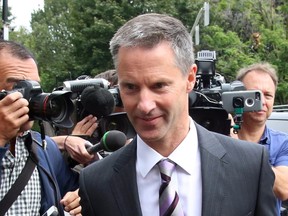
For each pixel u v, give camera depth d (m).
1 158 2.15
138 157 1.99
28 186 2.32
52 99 2.16
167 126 1.84
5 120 2.09
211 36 19.70
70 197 2.55
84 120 2.92
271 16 18.56
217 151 1.98
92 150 2.65
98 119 2.95
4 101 2.09
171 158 1.93
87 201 2.06
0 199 2.25
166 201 1.87
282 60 16.80
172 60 1.79
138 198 1.95
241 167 1.97
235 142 2.05
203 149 1.97
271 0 19.45
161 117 1.83
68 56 24.58
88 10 22.66
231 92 2.94
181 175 1.94
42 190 2.39
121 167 2.02
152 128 1.83
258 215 1.97
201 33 19.59
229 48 17.36
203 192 1.90
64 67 24.11
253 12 19.31
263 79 3.23
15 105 2.09
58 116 2.21
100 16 22.83
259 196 1.97
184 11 21.98
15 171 2.31
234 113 2.98
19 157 2.33
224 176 1.93
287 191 2.85
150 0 21.80
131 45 1.77
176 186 1.92
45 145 2.44
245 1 19.44
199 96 3.01
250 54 17.45
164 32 1.78
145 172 1.95
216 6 20.19
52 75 24.44
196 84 3.20
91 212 2.04
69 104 2.25
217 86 3.20
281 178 2.85
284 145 3.21
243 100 2.93
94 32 22.30
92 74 22.33
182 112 1.90
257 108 2.94
